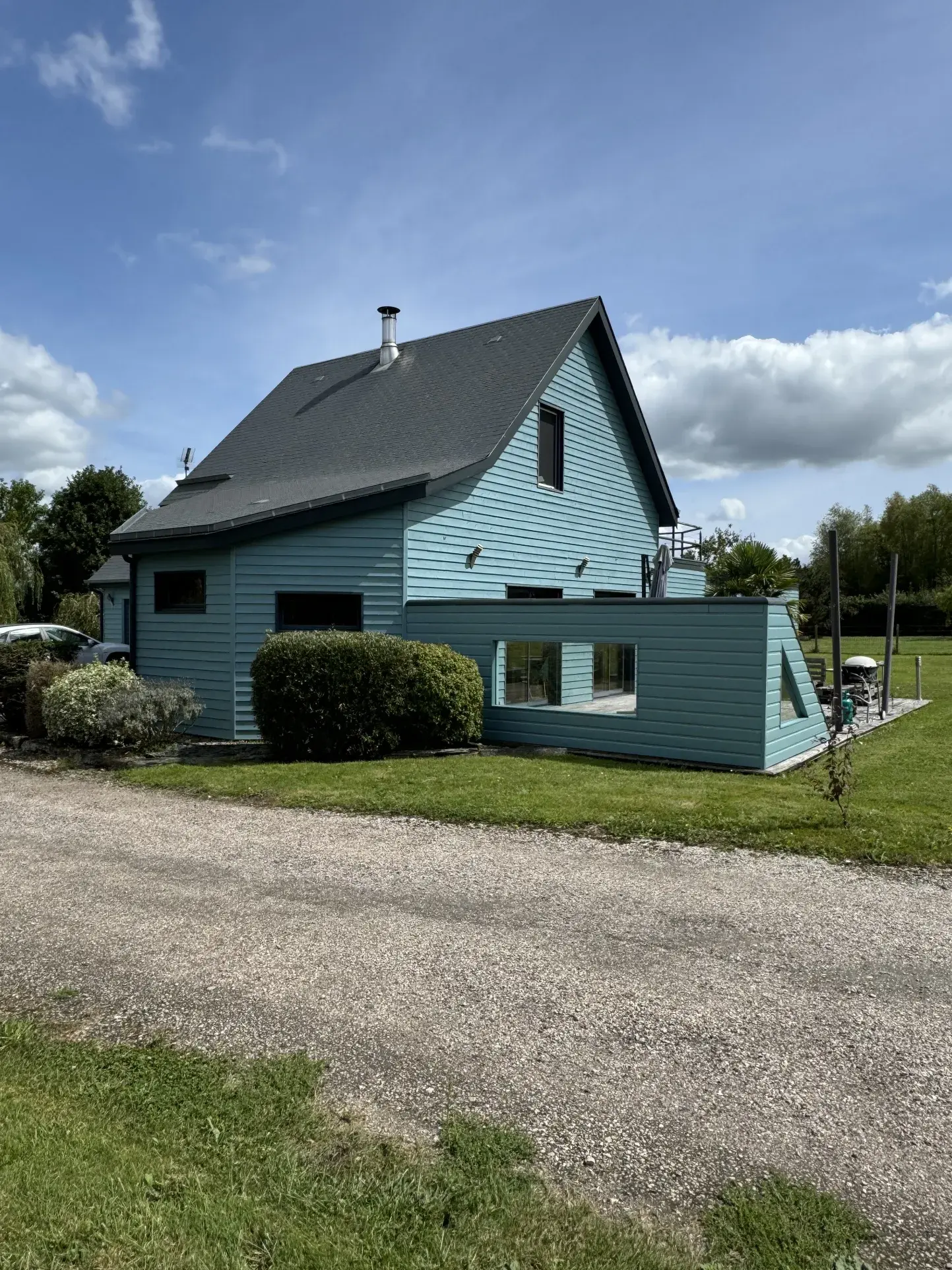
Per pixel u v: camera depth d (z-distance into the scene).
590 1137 2.91
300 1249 2.36
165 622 13.41
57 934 4.81
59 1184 2.59
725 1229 2.46
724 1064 3.39
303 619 12.65
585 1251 2.38
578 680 12.84
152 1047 3.51
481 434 14.31
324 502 12.19
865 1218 2.52
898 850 6.28
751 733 9.87
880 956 4.46
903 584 59.03
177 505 15.62
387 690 10.80
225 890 5.57
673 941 4.66
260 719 10.79
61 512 40.34
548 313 17.03
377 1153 2.80
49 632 18.52
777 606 10.13
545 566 15.93
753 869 5.96
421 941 4.66
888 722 14.23
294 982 4.14
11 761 10.88
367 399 17.39
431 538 13.30
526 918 5.03
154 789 8.95
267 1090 3.17
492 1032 3.64
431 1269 2.31
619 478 18.39
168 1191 2.58
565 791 8.25
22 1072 3.31
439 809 7.61
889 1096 3.17
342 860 6.23
